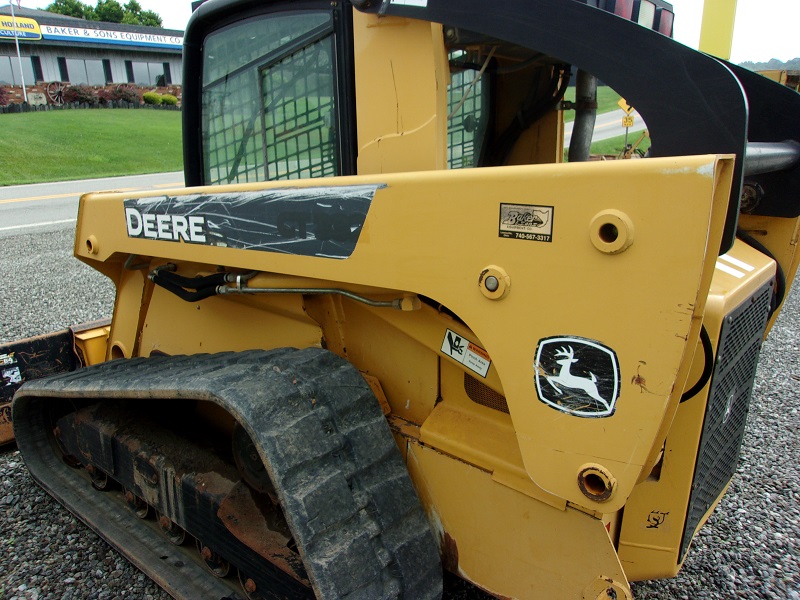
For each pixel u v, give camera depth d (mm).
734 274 1924
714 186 1127
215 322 2537
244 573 2014
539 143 2531
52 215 11859
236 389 1685
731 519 2850
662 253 1186
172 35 33406
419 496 1893
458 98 2117
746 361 2047
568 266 1296
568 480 1383
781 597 2383
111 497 2816
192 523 2191
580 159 2393
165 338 2836
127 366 2578
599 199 1236
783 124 2176
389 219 1558
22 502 3008
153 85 33125
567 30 1468
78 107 28969
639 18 1998
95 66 31750
